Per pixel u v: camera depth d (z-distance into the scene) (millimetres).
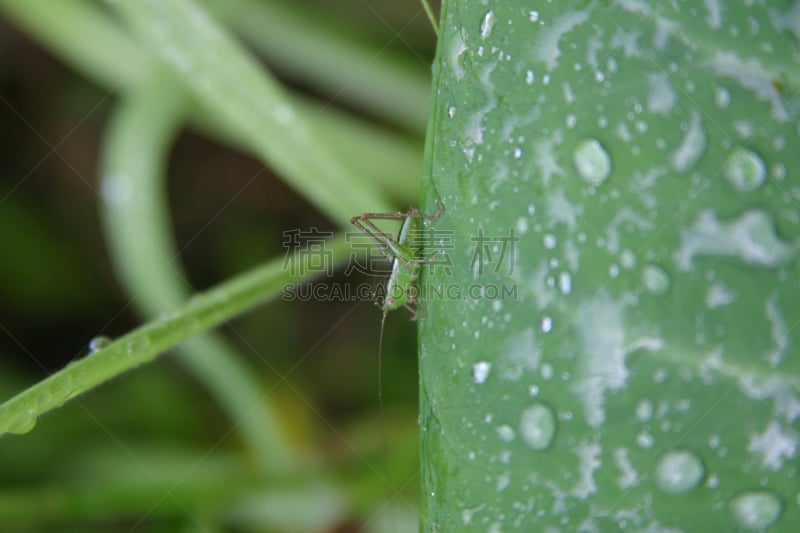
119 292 435
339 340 414
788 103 267
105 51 375
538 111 266
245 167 461
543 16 266
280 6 394
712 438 267
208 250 445
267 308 413
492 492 268
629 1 267
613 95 266
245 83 312
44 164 443
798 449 266
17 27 442
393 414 391
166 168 458
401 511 362
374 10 406
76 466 378
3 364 399
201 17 312
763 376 266
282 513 365
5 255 418
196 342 366
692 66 266
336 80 403
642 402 267
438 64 266
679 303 266
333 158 309
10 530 342
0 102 440
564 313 267
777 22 268
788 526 266
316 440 387
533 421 268
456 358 269
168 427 397
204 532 357
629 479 267
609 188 266
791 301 266
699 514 267
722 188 266
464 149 267
